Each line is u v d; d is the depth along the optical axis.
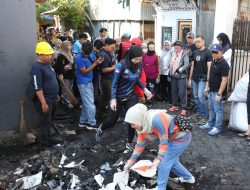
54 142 5.71
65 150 5.39
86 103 6.30
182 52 7.71
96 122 6.83
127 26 17.77
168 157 3.80
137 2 16.72
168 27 13.48
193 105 7.99
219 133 6.25
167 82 8.67
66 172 4.61
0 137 5.94
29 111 6.19
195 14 12.37
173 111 7.82
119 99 5.24
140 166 4.44
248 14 11.34
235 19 8.91
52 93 5.43
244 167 4.81
